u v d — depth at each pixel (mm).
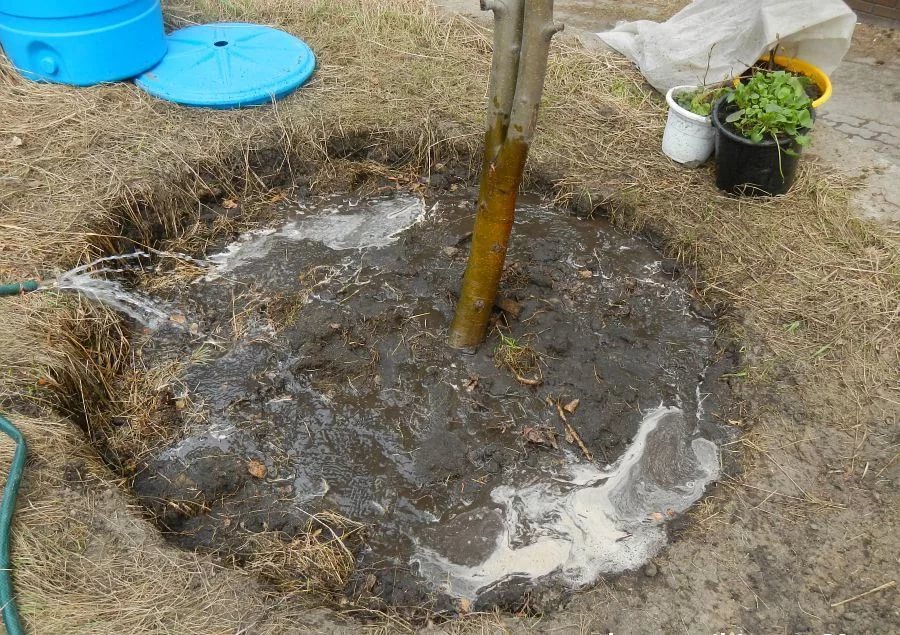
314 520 2305
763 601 1967
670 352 2871
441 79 4121
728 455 2432
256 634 1808
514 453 2512
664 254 3299
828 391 2549
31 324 2518
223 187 3525
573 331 2922
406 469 2469
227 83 3760
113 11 3461
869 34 4848
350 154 3785
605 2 5273
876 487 2254
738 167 3279
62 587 1838
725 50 3721
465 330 2760
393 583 2146
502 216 2383
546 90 4078
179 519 2283
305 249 3322
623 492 2377
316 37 4398
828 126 3938
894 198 3369
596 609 1941
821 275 2982
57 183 3154
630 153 3699
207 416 2609
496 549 2242
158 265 3209
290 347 2846
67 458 2127
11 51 3555
